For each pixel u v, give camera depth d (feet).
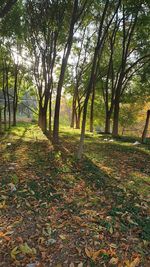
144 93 75.92
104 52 69.92
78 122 88.94
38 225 15.84
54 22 48.88
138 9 39.29
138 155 38.04
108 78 71.05
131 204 19.89
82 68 81.30
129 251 13.97
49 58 57.93
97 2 44.24
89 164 31.17
